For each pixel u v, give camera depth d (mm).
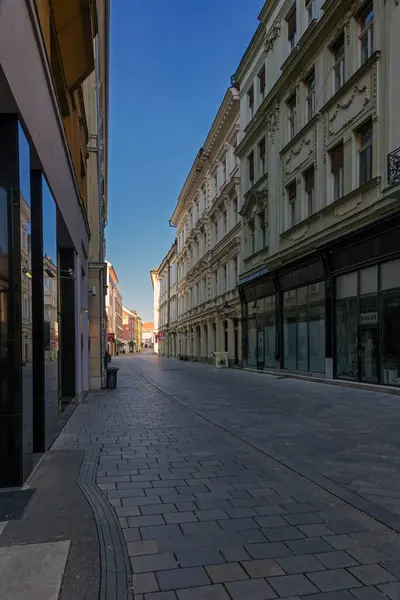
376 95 12922
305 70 17609
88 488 4938
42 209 6520
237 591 2971
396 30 12070
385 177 12477
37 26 5594
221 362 28406
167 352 62125
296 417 9508
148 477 5395
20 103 4863
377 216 12812
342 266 14828
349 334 14688
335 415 9539
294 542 3674
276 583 3066
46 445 6609
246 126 24344
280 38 20375
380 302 13047
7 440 4965
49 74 6617
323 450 6680
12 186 4926
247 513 4293
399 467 5754
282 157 19844
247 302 25141
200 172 37906
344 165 14711
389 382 12641
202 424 8891
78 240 11656
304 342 17922
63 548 3510
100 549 3498
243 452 6629
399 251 12047
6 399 4957
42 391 6512
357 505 4480
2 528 3871
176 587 3012
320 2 16359
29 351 5430
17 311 4961
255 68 23812
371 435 7605
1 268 4922
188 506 4461
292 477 5418
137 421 9297
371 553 3488
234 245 27438
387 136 12398
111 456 6391
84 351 13805
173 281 57438
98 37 15070
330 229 15383
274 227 20547
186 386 17141
